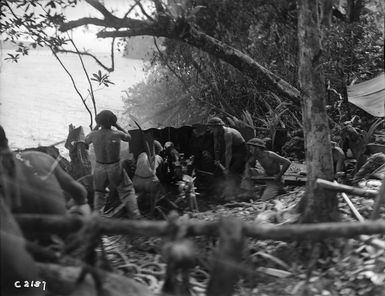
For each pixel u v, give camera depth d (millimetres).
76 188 4254
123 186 6902
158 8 7703
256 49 13492
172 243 2955
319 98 5625
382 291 4117
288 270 4582
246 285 4293
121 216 6984
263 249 4895
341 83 14180
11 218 2965
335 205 5355
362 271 4359
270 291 4160
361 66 14914
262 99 13508
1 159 3555
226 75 14242
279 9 13062
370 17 17219
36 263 3145
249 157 8898
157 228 2973
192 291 3883
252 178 8742
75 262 3119
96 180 6840
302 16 5746
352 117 13422
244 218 6367
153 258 4867
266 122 12312
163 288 3070
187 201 7727
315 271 4566
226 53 8539
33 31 8398
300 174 9930
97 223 2963
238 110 14453
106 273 3316
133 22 7645
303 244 4816
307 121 5656
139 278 4215
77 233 2973
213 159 9320
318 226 3041
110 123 6891
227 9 12414
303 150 11648
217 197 8945
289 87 9047
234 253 3004
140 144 8008
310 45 5684
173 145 8797
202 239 4688
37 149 7203
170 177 8344
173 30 7777
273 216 5824
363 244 4801
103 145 6773
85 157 7781
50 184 3887
